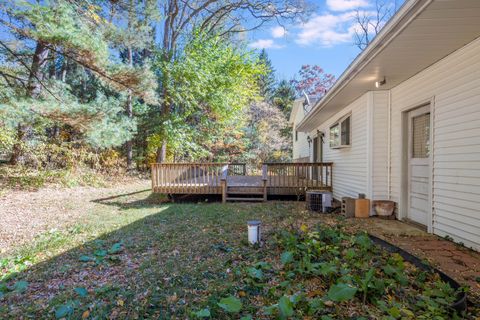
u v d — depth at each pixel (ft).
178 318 7.16
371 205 18.93
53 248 13.88
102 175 43.16
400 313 6.46
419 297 7.22
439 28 10.44
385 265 9.16
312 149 43.27
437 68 13.88
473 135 11.64
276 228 15.65
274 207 23.50
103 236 15.60
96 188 37.24
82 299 8.46
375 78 16.55
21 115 24.45
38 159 36.42
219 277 9.45
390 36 11.25
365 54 13.29
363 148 20.27
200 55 48.52
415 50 12.49
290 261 9.29
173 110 52.85
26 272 10.96
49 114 26.66
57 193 31.76
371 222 17.10
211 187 27.55
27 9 24.40
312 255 9.95
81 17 28.89
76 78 54.85
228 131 58.85
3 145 32.14
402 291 7.61
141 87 31.17
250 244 12.66
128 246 13.50
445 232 13.38
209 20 53.21
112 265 11.27
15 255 13.04
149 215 21.07
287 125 80.02
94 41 26.99
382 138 19.15
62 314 7.29
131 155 53.72
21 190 31.01
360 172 20.90
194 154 53.01
